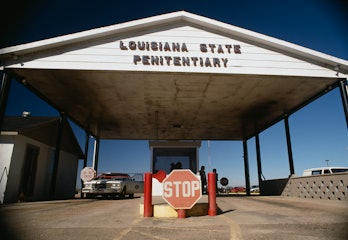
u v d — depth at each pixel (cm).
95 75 961
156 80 1011
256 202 929
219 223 460
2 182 1078
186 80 1007
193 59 898
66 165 1705
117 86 1073
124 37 902
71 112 1435
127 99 1232
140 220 501
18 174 1163
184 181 528
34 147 1308
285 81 1003
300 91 1116
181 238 348
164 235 367
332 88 1038
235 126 1752
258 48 929
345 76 942
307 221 475
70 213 638
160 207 552
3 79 850
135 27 899
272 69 916
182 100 1248
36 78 983
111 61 880
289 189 1283
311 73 930
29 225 454
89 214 613
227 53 913
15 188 1136
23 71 903
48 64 861
